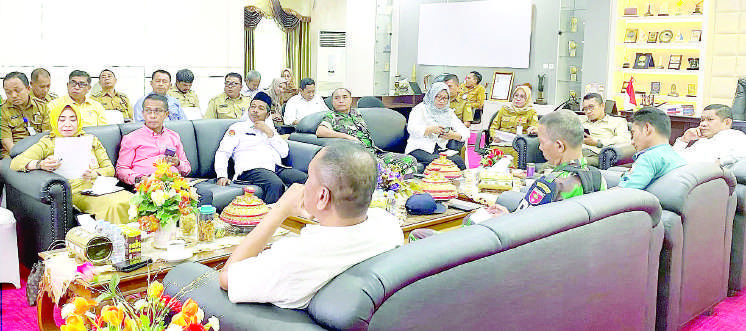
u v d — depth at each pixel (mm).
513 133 6578
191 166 4852
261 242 1934
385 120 6137
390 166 4113
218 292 1885
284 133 7016
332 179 1757
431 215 3809
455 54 10953
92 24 7473
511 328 2041
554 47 9742
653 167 3121
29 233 3943
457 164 6008
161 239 3021
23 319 3389
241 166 4863
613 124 6152
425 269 1752
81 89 5129
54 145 4016
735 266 3682
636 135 3250
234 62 8703
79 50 7410
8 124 4996
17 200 4074
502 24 10297
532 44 10008
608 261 2389
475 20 10625
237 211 3299
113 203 3910
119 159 4426
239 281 1790
